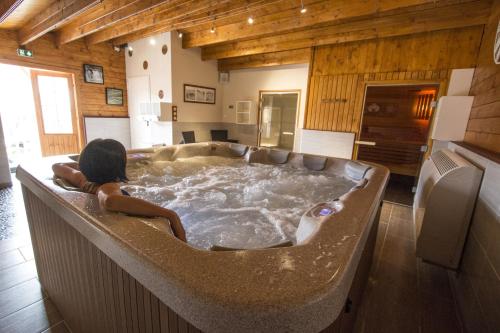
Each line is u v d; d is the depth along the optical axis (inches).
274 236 58.0
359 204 43.0
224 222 65.5
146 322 27.8
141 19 141.9
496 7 99.2
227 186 95.1
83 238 36.6
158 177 101.2
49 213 46.4
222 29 155.4
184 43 179.9
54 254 48.8
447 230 63.9
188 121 198.2
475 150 70.6
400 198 140.8
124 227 29.4
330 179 104.4
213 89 215.0
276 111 211.2
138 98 205.5
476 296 49.7
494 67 87.5
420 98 181.6
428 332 51.8
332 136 160.2
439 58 125.7
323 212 41.1
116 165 40.6
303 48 167.9
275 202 81.3
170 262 22.7
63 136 191.5
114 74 204.4
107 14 126.0
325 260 23.8
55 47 172.4
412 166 180.2
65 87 186.2
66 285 47.2
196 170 116.3
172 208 72.4
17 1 99.0
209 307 18.6
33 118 198.8
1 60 153.7
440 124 115.6
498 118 71.7
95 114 198.4
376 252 82.4
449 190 62.2
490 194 52.4
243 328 18.0
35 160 68.8
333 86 157.3
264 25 136.3
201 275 20.9
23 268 68.7
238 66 203.9
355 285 39.8
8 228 90.2
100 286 35.3
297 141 194.1
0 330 49.8
